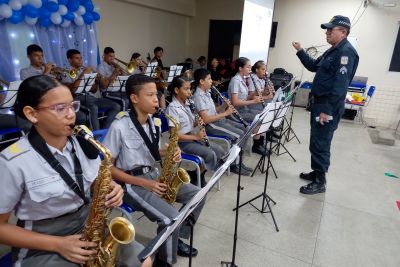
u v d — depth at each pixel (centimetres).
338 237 211
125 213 154
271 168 325
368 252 197
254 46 489
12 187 94
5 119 262
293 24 693
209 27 824
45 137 103
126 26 623
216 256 184
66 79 360
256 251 191
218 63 734
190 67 702
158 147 168
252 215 230
